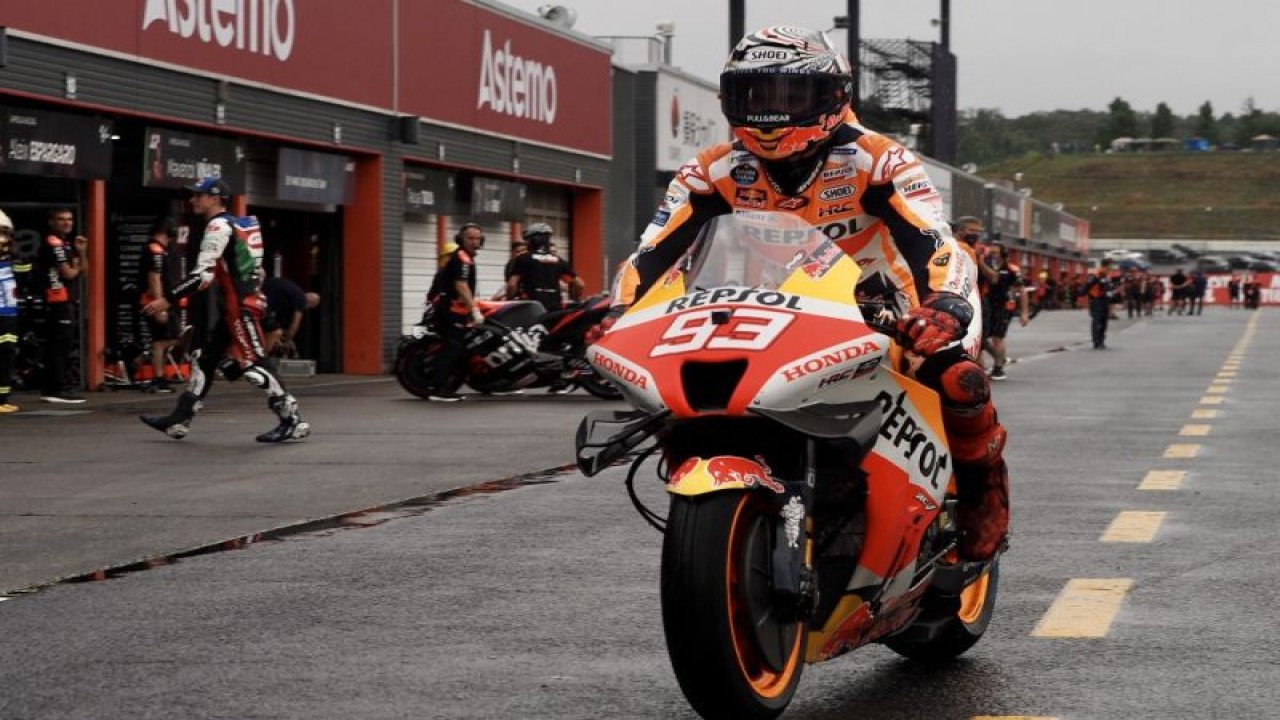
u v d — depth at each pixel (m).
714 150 6.79
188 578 9.39
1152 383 26.98
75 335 23.09
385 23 31.00
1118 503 12.16
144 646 7.66
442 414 20.77
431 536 10.85
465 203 35.06
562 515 11.80
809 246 6.14
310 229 30.97
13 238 22.42
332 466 14.84
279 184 28.11
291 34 27.91
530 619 8.20
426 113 32.69
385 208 31.25
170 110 24.81
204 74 25.52
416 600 8.70
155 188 25.47
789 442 5.86
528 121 37.31
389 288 31.42
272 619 8.23
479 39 34.88
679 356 5.74
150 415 19.95
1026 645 7.57
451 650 7.53
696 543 5.48
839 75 6.45
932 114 81.94
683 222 6.76
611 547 10.38
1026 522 11.21
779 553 5.59
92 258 23.56
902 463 6.03
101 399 22.44
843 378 5.77
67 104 22.66
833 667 7.24
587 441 5.85
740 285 6.05
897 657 7.41
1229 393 24.38
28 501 12.52
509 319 23.31
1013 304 28.80
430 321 23.39
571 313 23.33
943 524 6.67
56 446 16.36
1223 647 7.46
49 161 22.22
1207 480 13.53
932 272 6.35
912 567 6.20
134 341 24.17
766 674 5.80
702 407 5.72
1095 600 8.53
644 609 8.43
